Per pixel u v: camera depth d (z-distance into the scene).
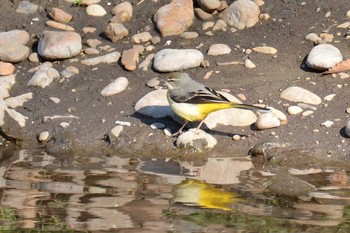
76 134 13.61
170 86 13.27
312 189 11.25
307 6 16.22
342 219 10.03
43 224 9.95
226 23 16.06
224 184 11.52
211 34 15.80
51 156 13.02
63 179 11.75
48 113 14.19
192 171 12.16
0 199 10.84
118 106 14.24
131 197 10.91
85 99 14.52
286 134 13.24
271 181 11.54
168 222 9.98
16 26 16.44
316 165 12.48
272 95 14.13
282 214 10.20
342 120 13.45
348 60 14.48
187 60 14.84
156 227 9.80
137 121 13.81
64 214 10.27
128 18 16.34
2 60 15.49
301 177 11.85
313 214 10.24
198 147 13.05
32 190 11.23
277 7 16.28
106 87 14.64
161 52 15.12
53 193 11.09
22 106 14.46
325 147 12.89
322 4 16.20
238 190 11.23
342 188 11.32
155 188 11.32
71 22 16.53
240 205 10.59
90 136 13.55
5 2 16.98
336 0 16.27
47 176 11.91
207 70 14.84
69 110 14.23
